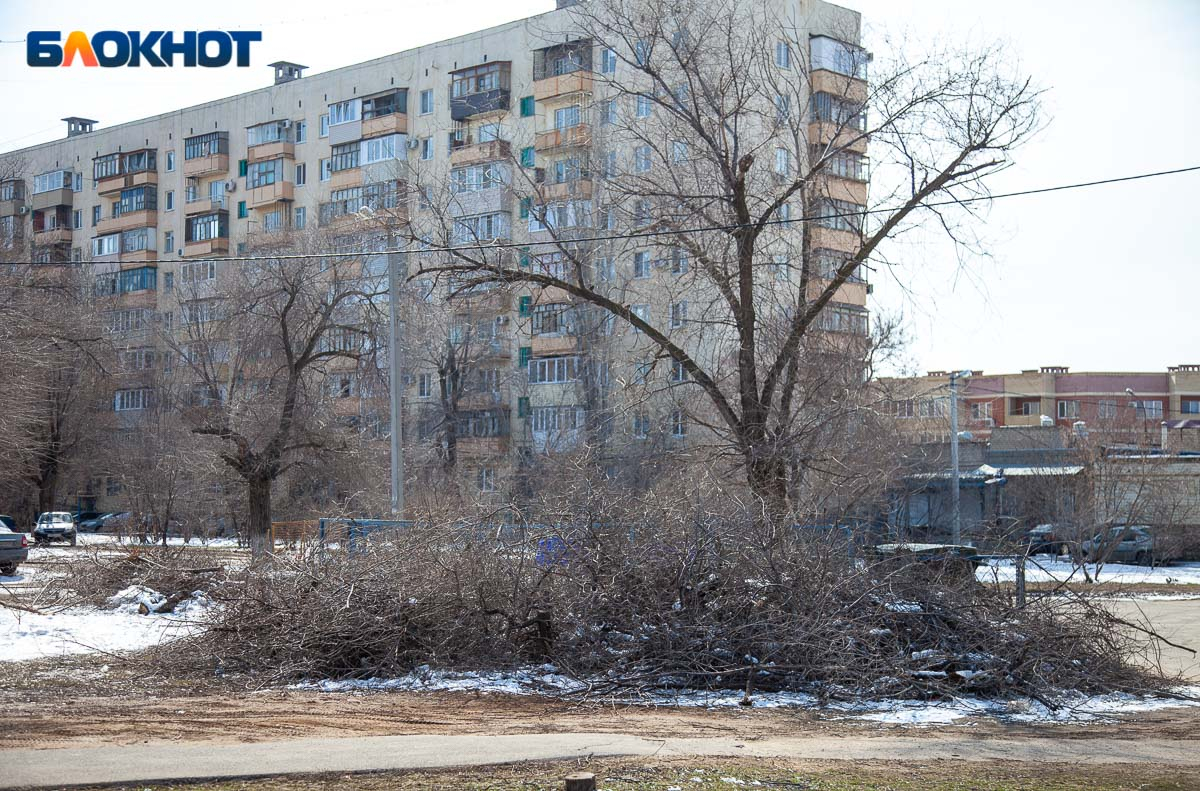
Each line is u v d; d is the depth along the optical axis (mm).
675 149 21781
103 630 15945
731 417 21047
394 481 27000
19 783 7137
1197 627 19797
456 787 7273
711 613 12227
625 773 7770
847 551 13008
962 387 53531
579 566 12828
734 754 8602
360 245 39250
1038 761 8781
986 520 17844
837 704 11242
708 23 21188
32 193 70250
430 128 52562
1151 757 9031
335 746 8500
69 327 40812
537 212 22484
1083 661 12531
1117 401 74125
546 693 11508
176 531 48406
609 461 27266
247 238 46719
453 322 45188
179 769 7590
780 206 22188
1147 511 40031
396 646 12406
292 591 13086
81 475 56281
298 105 58812
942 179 20109
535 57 48781
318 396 40969
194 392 49625
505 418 49625
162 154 64938
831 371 23516
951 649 12102
